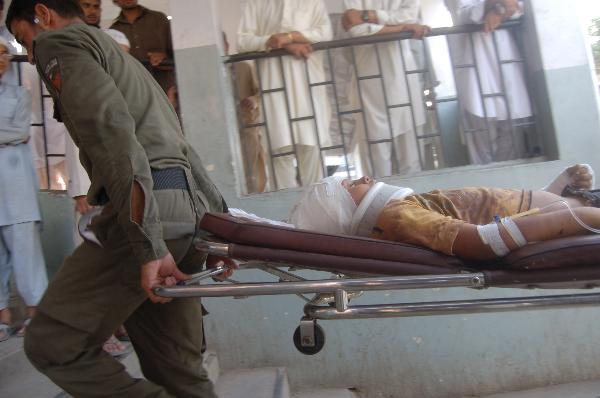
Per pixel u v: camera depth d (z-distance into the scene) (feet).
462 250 4.84
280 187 11.70
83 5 10.34
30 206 9.30
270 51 11.43
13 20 5.59
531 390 11.03
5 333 8.91
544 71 11.19
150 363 5.97
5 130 9.02
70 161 10.77
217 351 11.09
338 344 11.20
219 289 4.42
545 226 4.69
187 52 11.16
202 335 6.51
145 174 4.42
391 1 12.07
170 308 5.90
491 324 11.20
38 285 9.23
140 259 4.38
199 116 11.12
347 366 11.18
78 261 4.92
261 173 12.09
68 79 4.50
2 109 9.07
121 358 8.34
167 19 12.94
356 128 12.25
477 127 11.93
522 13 11.66
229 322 11.09
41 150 12.29
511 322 11.21
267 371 10.84
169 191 4.95
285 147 11.65
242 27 11.90
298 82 11.58
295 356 11.10
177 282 4.61
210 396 6.09
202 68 11.16
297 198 11.00
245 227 5.05
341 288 4.49
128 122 4.48
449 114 12.84
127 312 5.00
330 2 17.44
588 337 11.16
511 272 4.54
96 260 4.85
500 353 11.19
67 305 4.78
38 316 4.84
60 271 4.99
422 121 12.00
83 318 4.77
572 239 4.56
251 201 11.02
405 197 6.26
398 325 11.19
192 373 5.99
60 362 4.77
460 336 11.19
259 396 9.52
